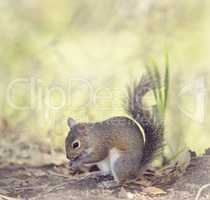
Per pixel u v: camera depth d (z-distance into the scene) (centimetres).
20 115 1388
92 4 1902
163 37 1570
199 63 1554
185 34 1698
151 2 1609
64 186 893
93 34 1889
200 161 931
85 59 1702
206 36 1733
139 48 1593
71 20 1923
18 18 2075
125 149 853
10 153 1148
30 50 1853
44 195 860
